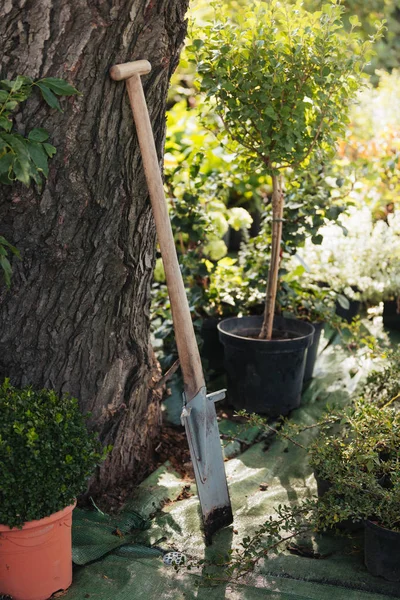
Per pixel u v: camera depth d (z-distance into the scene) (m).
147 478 2.85
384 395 3.08
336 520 2.30
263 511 2.70
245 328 3.66
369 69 7.59
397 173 4.57
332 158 3.60
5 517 2.05
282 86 2.89
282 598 2.22
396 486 2.27
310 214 3.53
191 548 2.48
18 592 2.15
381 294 4.62
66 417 2.20
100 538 2.48
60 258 2.36
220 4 3.00
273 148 3.07
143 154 2.34
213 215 3.91
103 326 2.57
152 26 2.25
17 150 2.01
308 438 3.23
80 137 2.22
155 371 3.08
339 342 4.27
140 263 2.62
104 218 2.38
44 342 2.49
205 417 2.55
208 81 2.98
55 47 2.11
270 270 3.37
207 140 4.81
